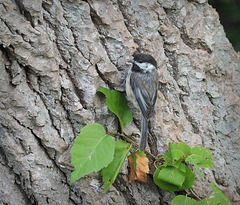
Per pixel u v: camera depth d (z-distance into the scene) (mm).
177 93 7574
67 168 6344
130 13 7113
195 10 8023
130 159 6766
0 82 5820
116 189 6754
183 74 7625
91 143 6016
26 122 6008
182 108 7668
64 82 6316
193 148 6922
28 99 6016
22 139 5992
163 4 7578
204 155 6805
